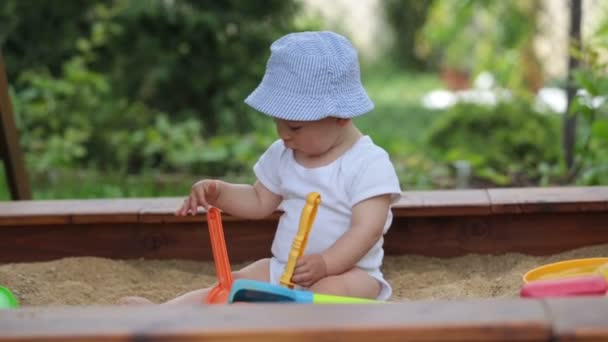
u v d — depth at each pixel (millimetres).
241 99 7645
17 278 2801
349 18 13586
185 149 6434
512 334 1396
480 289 2654
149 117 7324
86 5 7789
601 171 4480
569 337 1382
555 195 2998
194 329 1410
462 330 1400
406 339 1405
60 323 1452
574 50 4578
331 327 1406
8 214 3053
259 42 7734
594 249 2961
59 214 3033
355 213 2395
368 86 12875
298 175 2506
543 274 2439
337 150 2475
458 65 11672
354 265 2404
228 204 2611
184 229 3074
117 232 3086
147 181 5680
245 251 3074
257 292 1943
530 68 8195
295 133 2375
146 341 1402
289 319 1440
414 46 13766
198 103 7836
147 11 7492
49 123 6633
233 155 6273
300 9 8211
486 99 7562
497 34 8188
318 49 2367
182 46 7652
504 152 6398
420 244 3043
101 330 1419
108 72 7727
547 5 7840
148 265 3057
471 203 2957
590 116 4500
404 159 6234
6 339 1407
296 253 2227
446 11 10461
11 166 3750
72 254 3109
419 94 11977
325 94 2328
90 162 6477
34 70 7551
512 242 3020
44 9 7648
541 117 6766
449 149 6691
